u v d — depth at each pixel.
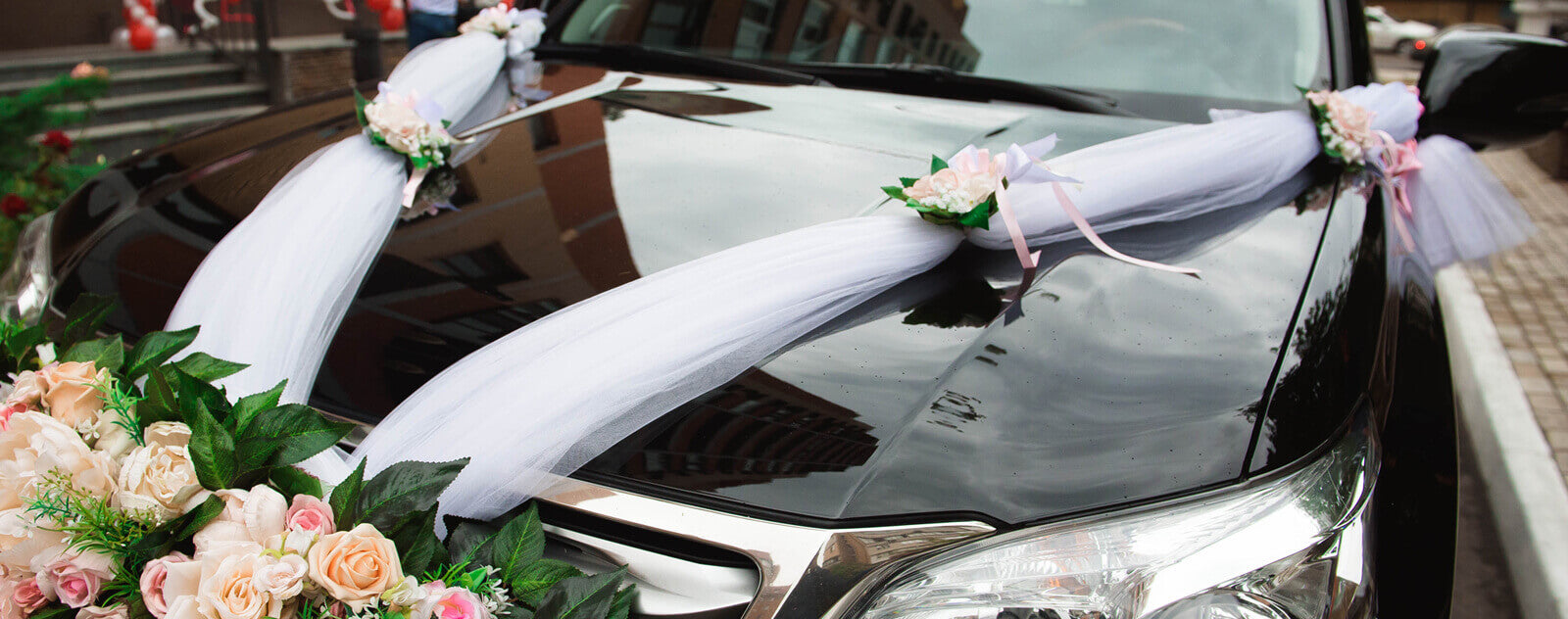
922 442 1.28
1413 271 2.08
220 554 1.11
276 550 1.12
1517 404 3.84
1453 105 2.51
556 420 1.29
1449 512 1.59
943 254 1.62
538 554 1.21
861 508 1.22
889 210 1.77
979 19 2.58
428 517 1.18
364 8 8.03
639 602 1.23
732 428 1.30
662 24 2.79
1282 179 2.01
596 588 1.18
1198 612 1.23
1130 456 1.28
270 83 7.91
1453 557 1.56
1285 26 2.52
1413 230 2.40
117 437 1.27
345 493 1.18
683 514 1.23
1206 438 1.30
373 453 1.30
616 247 1.63
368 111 2.01
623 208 1.75
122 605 1.19
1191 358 1.42
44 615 1.22
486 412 1.31
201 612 1.08
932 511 1.22
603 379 1.33
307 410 1.23
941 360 1.40
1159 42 2.49
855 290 1.52
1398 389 1.63
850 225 1.65
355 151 1.97
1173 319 1.49
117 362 1.43
